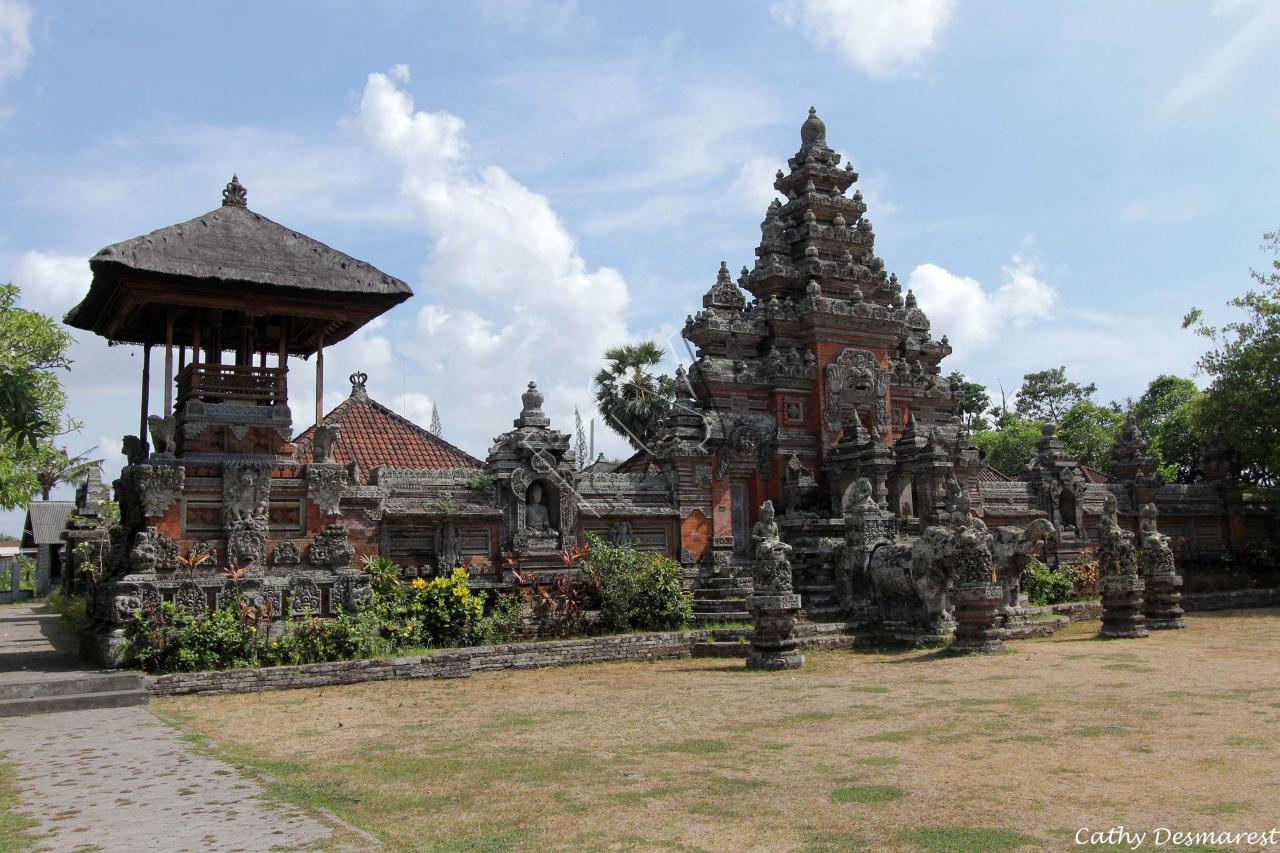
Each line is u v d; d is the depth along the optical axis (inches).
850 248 1160.8
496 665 727.7
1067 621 935.7
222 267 712.4
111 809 327.0
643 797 337.1
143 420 809.5
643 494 966.4
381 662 676.1
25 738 473.4
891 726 464.8
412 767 394.6
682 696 586.9
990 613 748.0
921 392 1181.7
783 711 519.8
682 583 941.8
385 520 829.8
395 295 763.4
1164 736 420.2
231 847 279.6
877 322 1098.7
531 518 895.7
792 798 331.6
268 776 377.4
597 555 871.1
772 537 727.7
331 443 784.9
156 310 766.5
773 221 1151.0
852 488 989.8
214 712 554.6
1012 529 898.1
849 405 1072.8
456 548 852.0
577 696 596.7
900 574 839.1
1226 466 1395.2
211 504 727.1
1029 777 353.1
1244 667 632.4
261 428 751.1
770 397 1059.3
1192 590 1227.9
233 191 783.7
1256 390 1261.1
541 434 908.0
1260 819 293.0
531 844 284.0
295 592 725.3
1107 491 1285.7
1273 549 1378.0
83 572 1144.8
